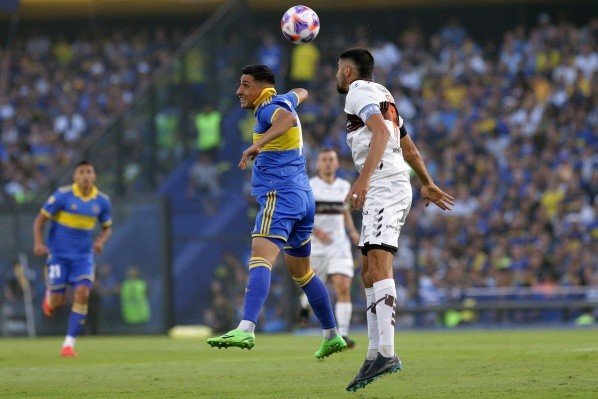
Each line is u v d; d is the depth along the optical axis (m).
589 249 84.06
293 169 28.44
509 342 50.94
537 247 84.56
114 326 73.56
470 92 101.00
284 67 92.88
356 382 23.55
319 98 93.56
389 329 23.75
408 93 101.62
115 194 76.56
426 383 26.56
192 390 25.95
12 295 73.19
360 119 25.39
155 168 77.81
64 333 73.00
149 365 37.12
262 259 27.34
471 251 84.38
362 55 25.98
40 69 107.50
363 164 25.36
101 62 107.62
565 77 101.62
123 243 74.00
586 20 106.75
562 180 90.25
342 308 46.16
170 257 73.62
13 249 73.38
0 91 105.88
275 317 73.44
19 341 65.81
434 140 96.88
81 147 101.19
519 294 77.00
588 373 28.50
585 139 96.50
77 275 46.62
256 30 91.75
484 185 91.12
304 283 29.19
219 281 76.38
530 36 105.69
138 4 108.69
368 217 24.84
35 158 100.81
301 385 26.84
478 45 107.19
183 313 76.12
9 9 105.31
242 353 45.00
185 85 79.19
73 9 109.19
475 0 106.25
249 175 79.00
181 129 78.81
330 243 46.34
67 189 47.16
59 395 25.53
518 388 24.52
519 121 98.31
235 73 80.19
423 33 106.81
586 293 76.56
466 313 77.31
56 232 47.03
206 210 77.12
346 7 101.06
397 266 81.56
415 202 88.00
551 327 74.38
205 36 79.88
